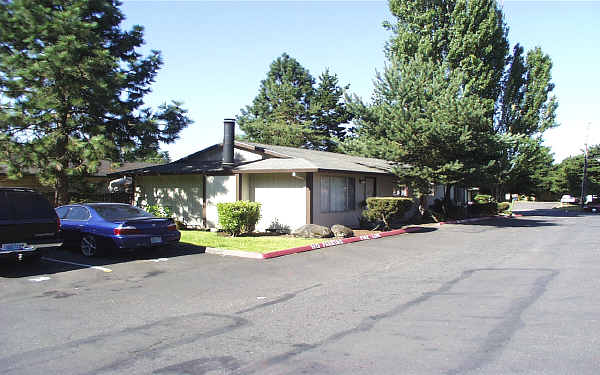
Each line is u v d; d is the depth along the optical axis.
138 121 17.61
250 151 19.66
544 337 5.27
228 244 13.32
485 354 4.75
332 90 55.38
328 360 4.64
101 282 8.62
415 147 21.42
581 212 38.41
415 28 31.19
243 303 7.06
